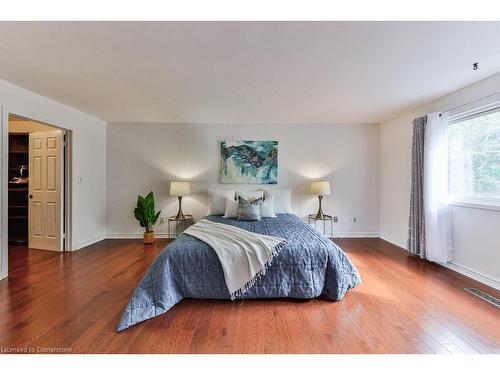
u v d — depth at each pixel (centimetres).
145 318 204
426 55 223
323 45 207
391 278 290
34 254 385
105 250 407
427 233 334
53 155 404
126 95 333
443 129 323
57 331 189
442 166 323
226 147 486
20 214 477
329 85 295
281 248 242
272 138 491
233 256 238
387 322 202
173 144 487
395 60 233
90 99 350
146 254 385
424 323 200
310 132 492
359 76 269
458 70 254
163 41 202
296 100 352
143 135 486
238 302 237
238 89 309
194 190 489
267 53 221
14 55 224
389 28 184
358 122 485
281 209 446
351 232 496
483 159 289
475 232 289
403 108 390
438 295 248
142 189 489
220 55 224
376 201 495
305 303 234
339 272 239
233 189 489
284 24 180
